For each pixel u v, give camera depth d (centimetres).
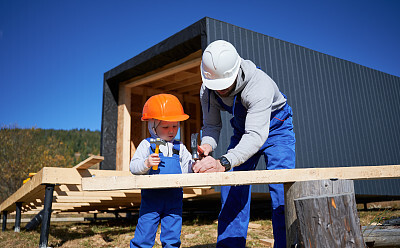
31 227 583
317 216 153
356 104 923
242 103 244
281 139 260
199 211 934
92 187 156
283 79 753
